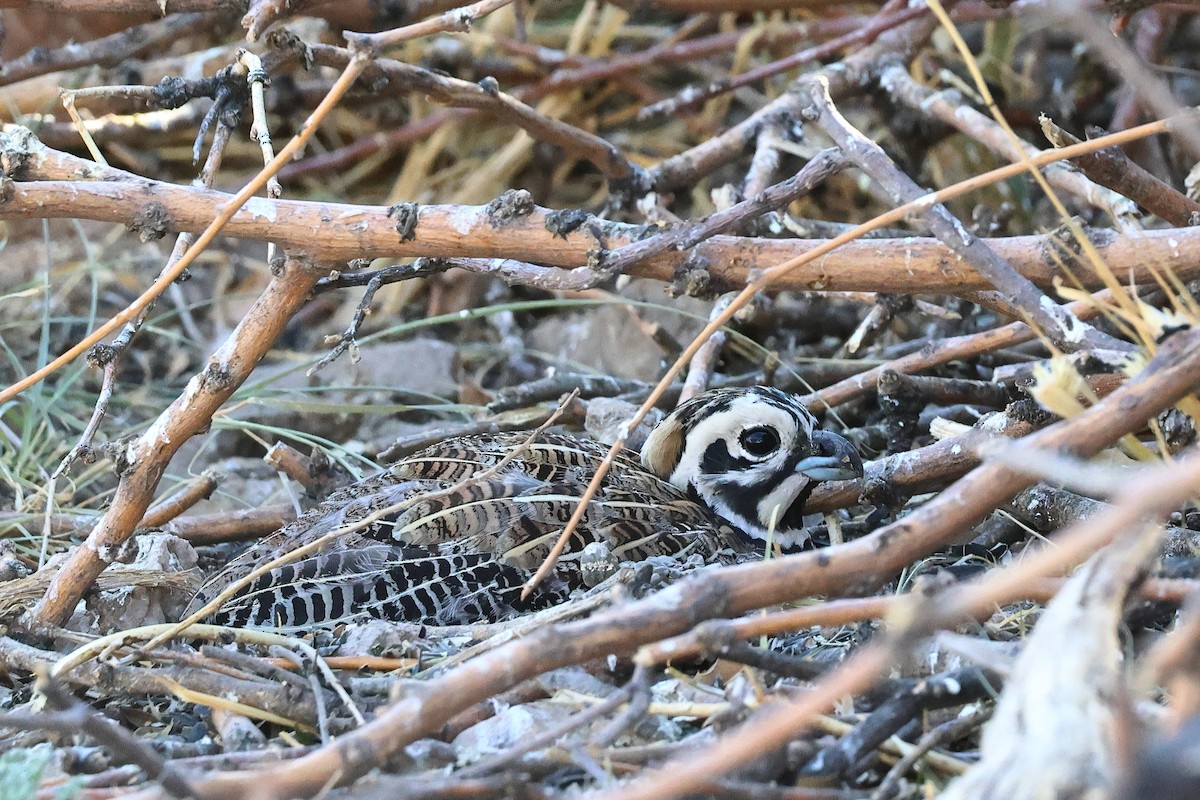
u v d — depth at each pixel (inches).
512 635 310.8
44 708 298.8
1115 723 199.6
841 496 424.2
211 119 362.6
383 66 408.8
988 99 289.3
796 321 504.4
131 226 330.3
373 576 351.3
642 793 204.7
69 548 394.3
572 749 247.4
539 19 688.4
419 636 326.0
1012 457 219.8
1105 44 267.4
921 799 254.1
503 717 280.5
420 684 249.4
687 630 255.9
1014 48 634.8
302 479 431.8
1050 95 584.7
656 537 378.9
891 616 227.6
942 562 361.4
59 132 544.1
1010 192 543.2
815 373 482.3
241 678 301.4
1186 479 194.7
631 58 595.2
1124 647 256.1
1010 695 217.2
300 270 334.0
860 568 250.4
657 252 313.1
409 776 249.8
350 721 287.1
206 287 597.3
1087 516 352.8
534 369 544.1
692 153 495.2
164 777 223.0
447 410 472.1
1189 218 371.9
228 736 285.3
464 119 619.2
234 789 227.6
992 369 463.5
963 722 256.5
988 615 290.7
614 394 485.7
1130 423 247.8
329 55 401.1
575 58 597.9
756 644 324.5
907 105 505.0
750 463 411.5
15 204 323.0
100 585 353.7
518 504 369.1
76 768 268.1
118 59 498.3
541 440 406.9
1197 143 261.0
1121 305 291.0
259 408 507.8
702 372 453.7
